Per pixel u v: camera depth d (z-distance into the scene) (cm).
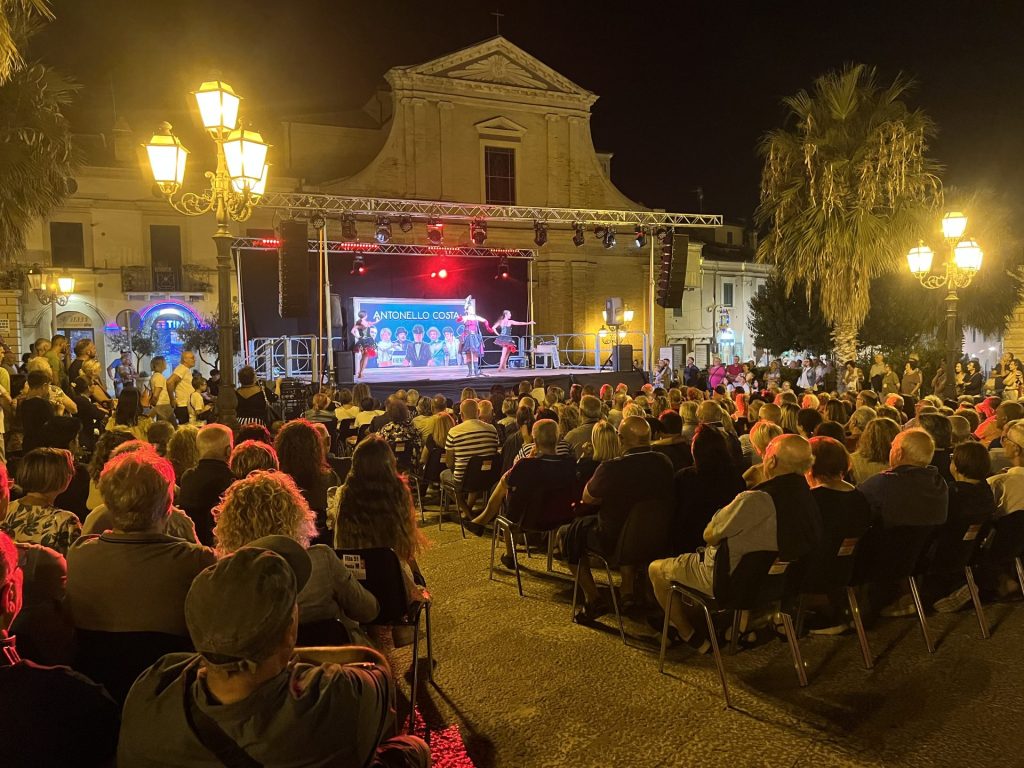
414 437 815
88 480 479
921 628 437
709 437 481
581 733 337
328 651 186
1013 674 387
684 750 320
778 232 1387
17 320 1938
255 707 146
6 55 571
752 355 3447
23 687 170
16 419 792
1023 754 310
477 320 1980
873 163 1258
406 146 2425
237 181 644
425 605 367
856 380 1372
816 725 338
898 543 407
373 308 2144
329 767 153
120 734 155
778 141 1367
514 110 2584
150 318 2291
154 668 162
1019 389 1416
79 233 2253
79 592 240
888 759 309
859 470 518
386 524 348
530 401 814
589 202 2691
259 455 384
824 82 1333
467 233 2495
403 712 359
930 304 2273
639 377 1967
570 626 469
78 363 967
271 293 2297
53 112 906
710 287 3294
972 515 430
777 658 414
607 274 2716
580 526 477
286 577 151
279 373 2131
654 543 452
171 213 2306
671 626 454
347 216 1875
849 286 1355
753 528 357
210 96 639
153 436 539
